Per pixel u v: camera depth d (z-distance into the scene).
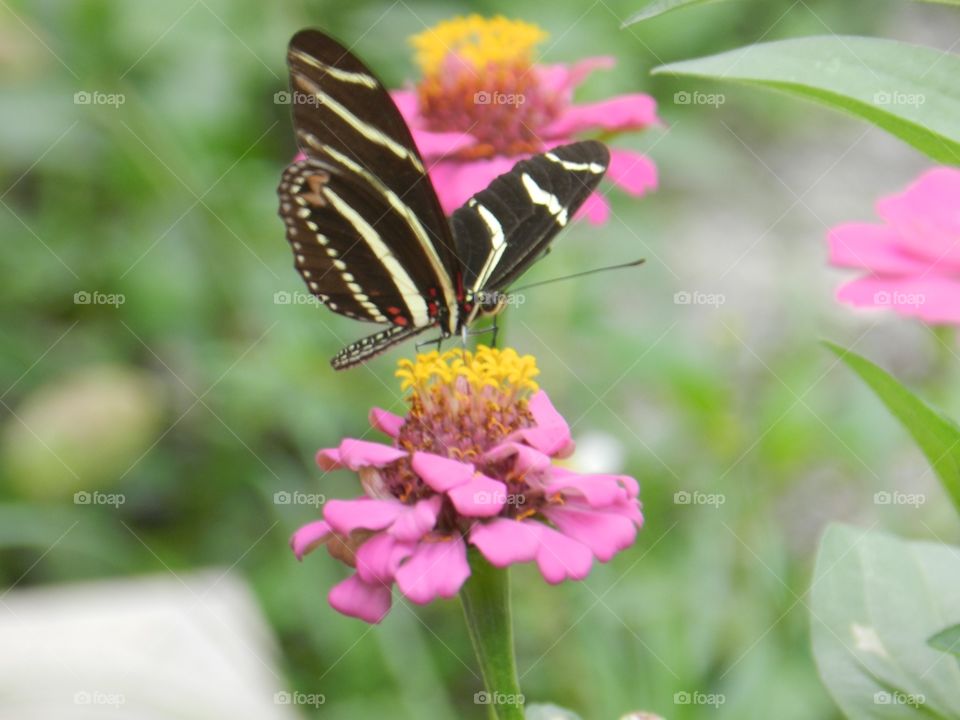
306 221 0.39
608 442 0.50
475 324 0.39
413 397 0.34
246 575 0.49
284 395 0.51
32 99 0.56
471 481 0.33
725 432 0.50
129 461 0.51
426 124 0.43
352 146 0.38
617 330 0.54
